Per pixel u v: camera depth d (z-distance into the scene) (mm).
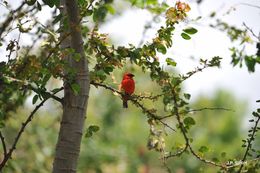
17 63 9867
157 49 10602
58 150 9773
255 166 11023
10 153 10219
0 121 10977
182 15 10508
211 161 11109
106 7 11547
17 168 17750
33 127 20062
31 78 9727
